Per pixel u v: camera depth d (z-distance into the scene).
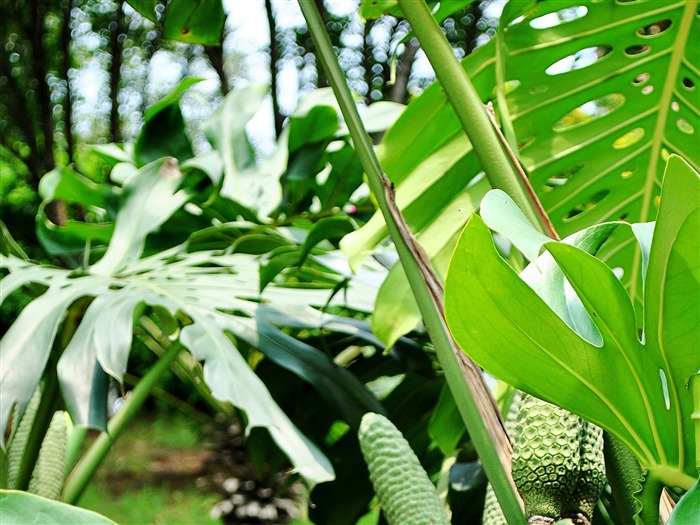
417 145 1.57
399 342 1.83
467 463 1.71
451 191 1.57
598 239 0.95
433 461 2.05
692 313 0.85
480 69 1.58
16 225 9.08
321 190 2.45
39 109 8.85
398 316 1.48
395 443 1.11
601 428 0.96
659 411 0.91
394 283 1.50
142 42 10.63
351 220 1.60
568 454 0.95
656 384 0.90
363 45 8.57
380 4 1.63
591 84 1.62
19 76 8.78
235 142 2.52
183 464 10.80
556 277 0.97
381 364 1.95
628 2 1.56
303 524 7.75
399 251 1.16
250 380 1.44
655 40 1.60
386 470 1.09
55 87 9.66
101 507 8.94
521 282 0.86
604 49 1.85
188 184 2.13
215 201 2.27
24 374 1.40
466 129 1.23
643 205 1.69
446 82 1.23
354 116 1.21
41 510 0.90
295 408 1.89
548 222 1.20
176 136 2.31
